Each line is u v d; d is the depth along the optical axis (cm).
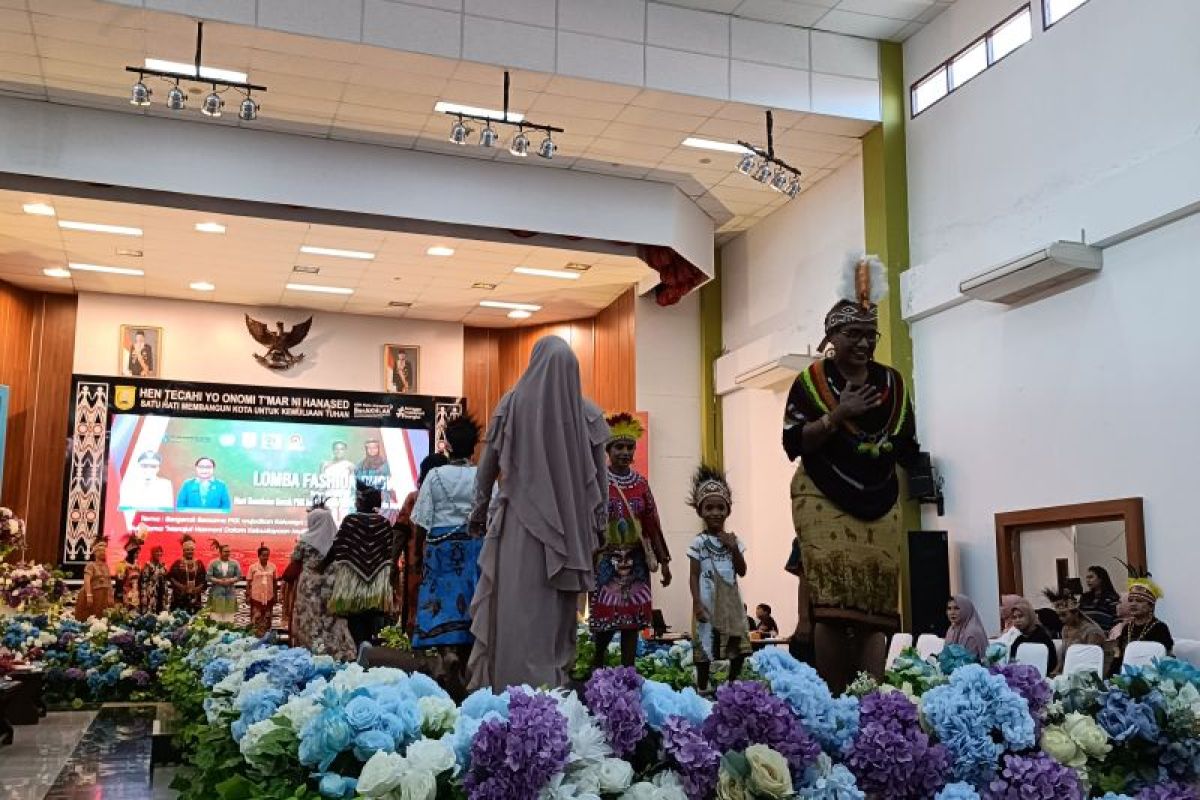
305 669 336
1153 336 960
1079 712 342
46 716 891
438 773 247
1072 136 1062
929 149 1274
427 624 514
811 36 1287
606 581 616
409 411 1850
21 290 1717
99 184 1234
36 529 1688
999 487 1136
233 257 1548
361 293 1734
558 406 424
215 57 1127
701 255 1558
